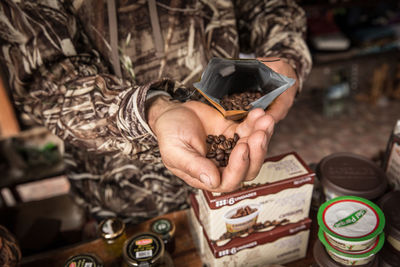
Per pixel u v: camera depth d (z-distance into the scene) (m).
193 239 0.52
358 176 0.48
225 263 0.45
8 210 0.76
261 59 0.47
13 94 0.48
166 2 0.51
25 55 0.45
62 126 0.43
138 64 0.54
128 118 0.38
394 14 1.74
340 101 1.78
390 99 1.87
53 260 0.50
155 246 0.46
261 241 0.45
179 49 0.55
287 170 0.45
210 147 0.38
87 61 0.50
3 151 1.08
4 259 0.40
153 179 0.60
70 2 0.48
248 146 0.31
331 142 1.62
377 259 0.41
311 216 0.52
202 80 0.40
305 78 0.52
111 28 0.50
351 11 1.74
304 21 0.60
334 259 0.40
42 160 1.10
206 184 0.31
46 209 0.76
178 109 0.38
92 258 0.45
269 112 0.43
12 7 0.43
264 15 0.58
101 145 0.44
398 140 0.47
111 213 0.63
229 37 0.57
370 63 1.78
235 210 0.43
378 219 0.40
